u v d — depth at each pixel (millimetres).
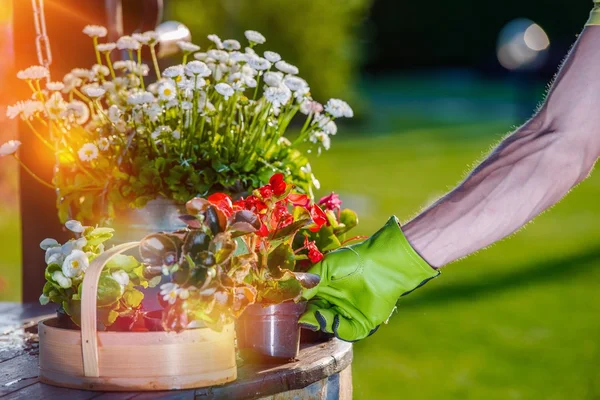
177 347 1701
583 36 1704
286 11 13578
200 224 1660
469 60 27938
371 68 28312
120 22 2832
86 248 1829
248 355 1901
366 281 1793
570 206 9664
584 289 6273
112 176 2146
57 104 2275
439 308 5859
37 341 2227
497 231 1709
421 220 1760
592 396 4242
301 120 14484
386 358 4848
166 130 2158
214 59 2326
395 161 13039
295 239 2031
